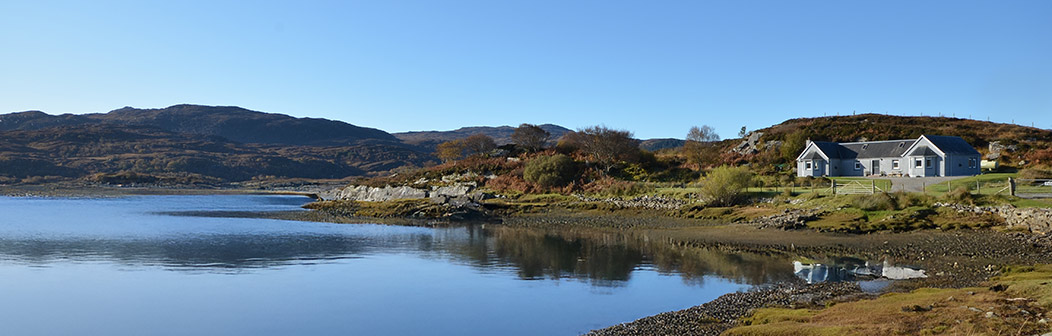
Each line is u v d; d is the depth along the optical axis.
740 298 22.91
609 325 20.33
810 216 46.22
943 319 15.60
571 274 29.86
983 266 28.06
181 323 21.44
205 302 24.53
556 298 24.55
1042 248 32.06
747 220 50.25
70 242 44.53
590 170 86.75
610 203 67.25
